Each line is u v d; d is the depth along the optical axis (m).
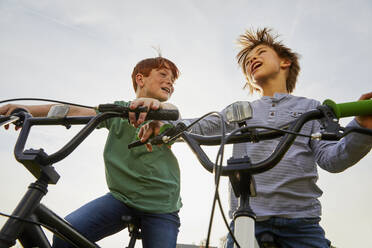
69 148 1.07
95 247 1.31
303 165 1.73
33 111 1.73
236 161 0.96
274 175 1.71
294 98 2.04
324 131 0.95
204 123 1.87
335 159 1.37
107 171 2.16
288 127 1.01
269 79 2.29
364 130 0.94
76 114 2.07
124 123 2.27
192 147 1.06
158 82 2.66
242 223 0.90
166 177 2.17
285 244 1.63
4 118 1.23
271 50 2.37
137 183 2.08
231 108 1.04
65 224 1.22
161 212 2.03
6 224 0.94
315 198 1.72
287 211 1.63
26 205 0.99
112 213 1.97
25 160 1.03
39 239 1.13
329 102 1.02
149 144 1.24
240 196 0.95
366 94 1.05
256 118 1.98
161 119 1.14
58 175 1.10
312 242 1.58
